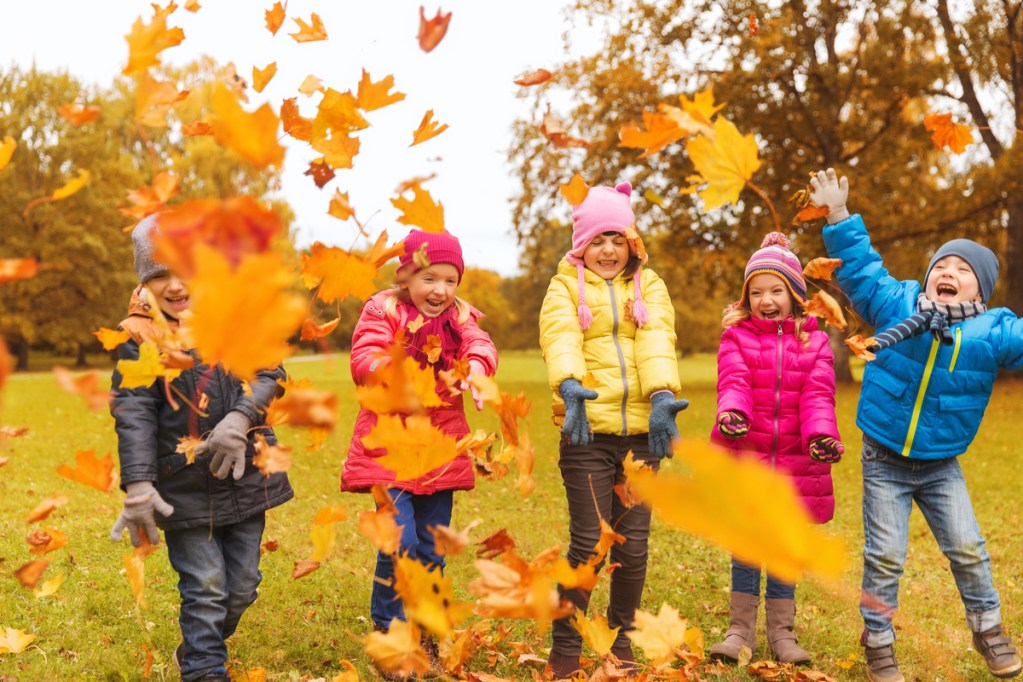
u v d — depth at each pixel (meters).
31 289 30.02
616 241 2.86
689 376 25.52
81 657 2.78
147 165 31.09
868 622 2.77
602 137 16.17
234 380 2.40
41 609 3.16
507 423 1.55
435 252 2.69
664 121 1.02
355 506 5.45
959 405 2.76
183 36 1.17
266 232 0.72
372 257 1.37
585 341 2.82
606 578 3.90
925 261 17.31
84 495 5.16
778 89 16.77
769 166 16.53
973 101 15.13
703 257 18.88
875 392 2.86
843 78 16.70
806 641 3.21
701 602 3.72
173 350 1.52
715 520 0.46
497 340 52.75
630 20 15.73
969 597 2.76
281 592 3.60
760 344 3.01
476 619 3.21
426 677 2.64
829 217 3.01
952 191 15.32
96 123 29.47
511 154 16.53
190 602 2.41
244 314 0.64
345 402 12.33
